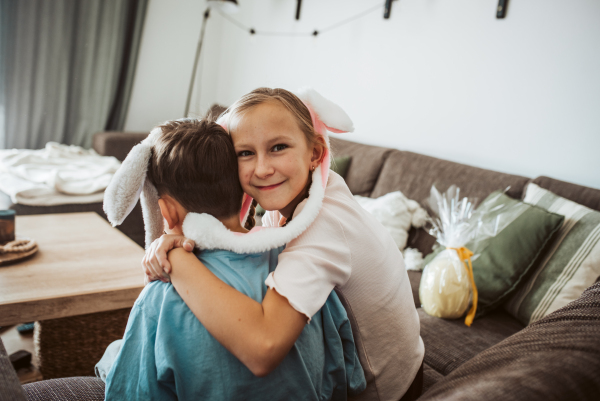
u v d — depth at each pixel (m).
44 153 2.87
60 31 3.18
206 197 0.66
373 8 2.62
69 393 0.79
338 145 2.59
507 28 2.01
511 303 1.45
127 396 0.60
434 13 2.30
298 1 3.12
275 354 0.56
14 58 3.06
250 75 3.66
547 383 0.42
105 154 3.06
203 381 0.58
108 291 1.26
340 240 0.68
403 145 2.49
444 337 1.28
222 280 0.62
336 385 0.71
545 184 1.68
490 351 0.55
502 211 1.58
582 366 0.44
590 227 1.39
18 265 1.36
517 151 1.99
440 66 2.28
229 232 0.65
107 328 1.42
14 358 1.40
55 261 1.43
